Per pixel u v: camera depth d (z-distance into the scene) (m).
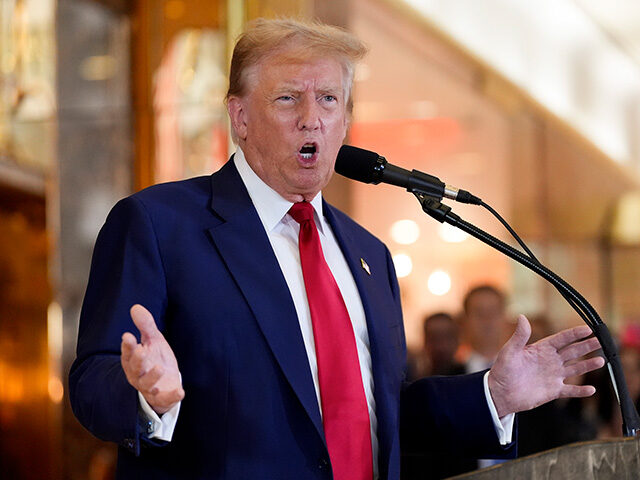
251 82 5.22
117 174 16.92
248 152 5.29
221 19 16.36
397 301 5.90
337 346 5.06
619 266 16.39
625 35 16.36
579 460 3.78
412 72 16.52
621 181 16.55
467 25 16.41
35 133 17.09
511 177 16.55
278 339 4.81
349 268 5.60
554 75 16.53
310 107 5.07
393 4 15.89
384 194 16.20
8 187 17.03
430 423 5.58
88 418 4.32
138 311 3.95
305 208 5.35
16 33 17.17
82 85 17.00
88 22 16.94
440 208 5.14
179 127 16.64
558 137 16.58
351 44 5.27
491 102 16.56
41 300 17.41
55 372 17.45
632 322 16.25
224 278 4.89
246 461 4.64
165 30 16.70
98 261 4.97
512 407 5.36
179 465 4.71
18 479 17.48
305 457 4.71
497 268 16.09
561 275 16.42
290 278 5.17
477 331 13.08
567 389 5.28
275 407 4.72
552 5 16.39
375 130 16.73
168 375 3.89
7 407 17.59
